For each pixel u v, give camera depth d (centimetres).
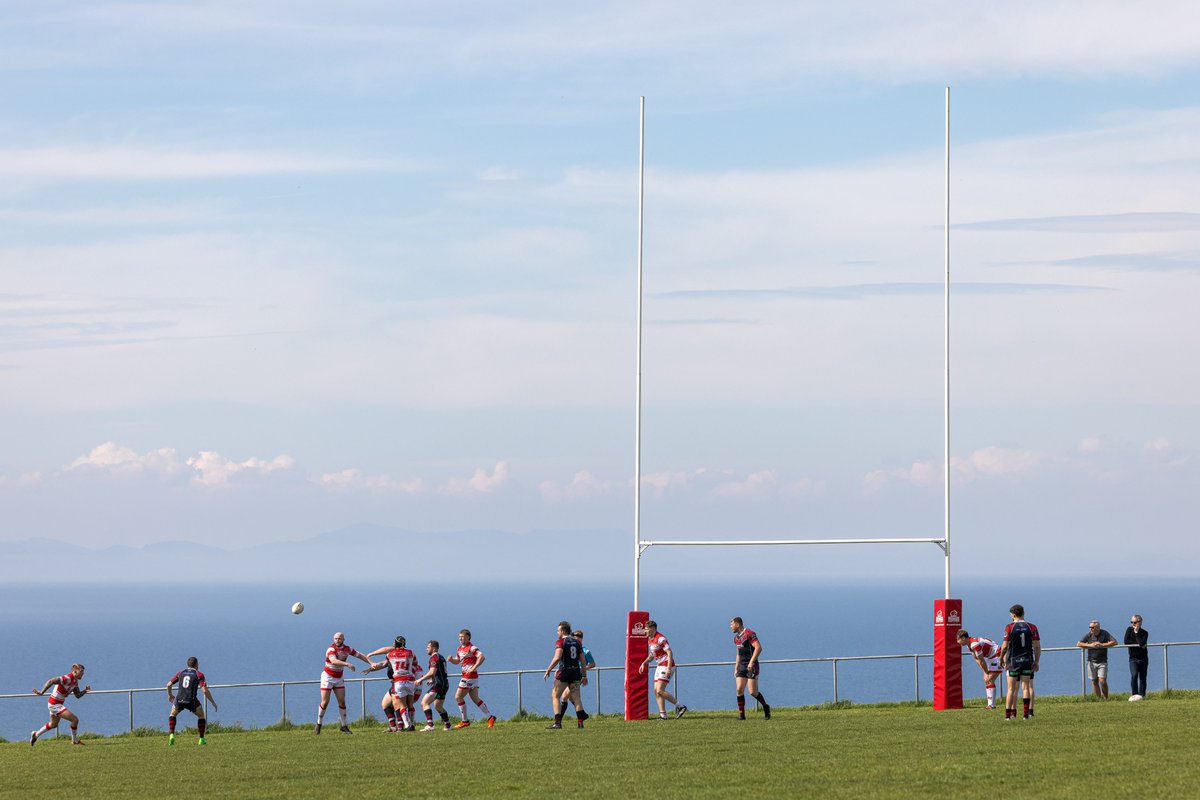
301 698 15888
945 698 4538
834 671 4875
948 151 4853
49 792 2817
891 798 2320
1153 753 2881
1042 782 2473
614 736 3772
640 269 4922
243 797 2627
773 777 2678
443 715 4397
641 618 4556
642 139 4978
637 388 4838
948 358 4803
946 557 4738
